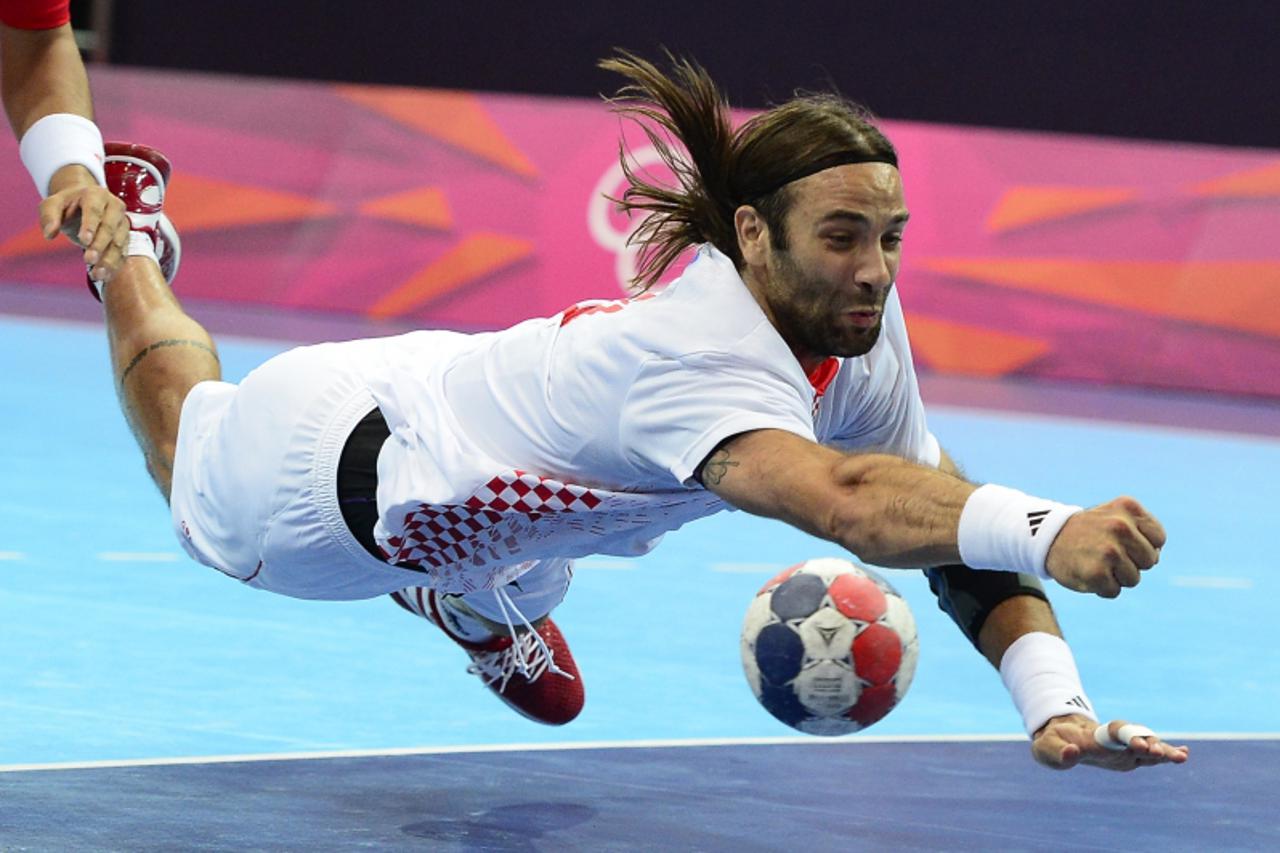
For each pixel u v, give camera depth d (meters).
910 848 11.80
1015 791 13.35
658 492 10.51
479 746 14.07
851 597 12.40
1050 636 10.53
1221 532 26.25
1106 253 42.16
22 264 49.00
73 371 35.91
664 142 10.68
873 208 9.71
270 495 11.87
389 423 11.35
